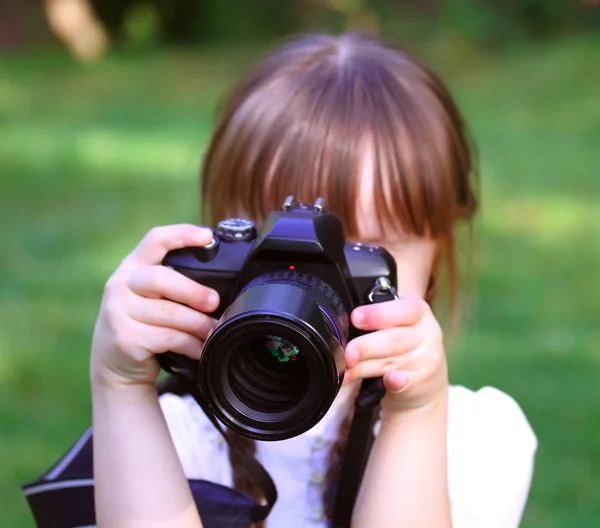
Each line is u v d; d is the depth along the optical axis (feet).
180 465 3.81
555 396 8.99
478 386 9.18
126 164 20.27
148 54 39.19
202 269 3.64
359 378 3.61
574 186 18.29
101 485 3.71
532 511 7.36
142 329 3.65
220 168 4.50
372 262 3.61
